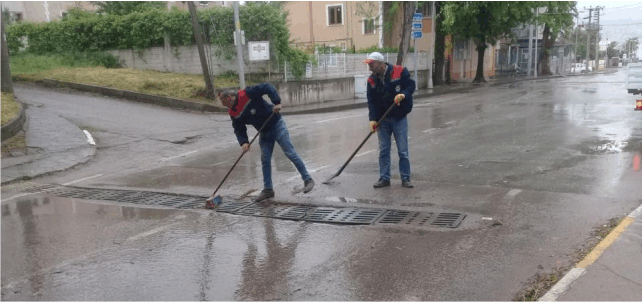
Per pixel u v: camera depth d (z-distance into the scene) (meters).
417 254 4.31
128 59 21.89
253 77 19.70
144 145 10.96
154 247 4.80
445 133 10.91
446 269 3.98
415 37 24.14
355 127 12.84
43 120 12.42
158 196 6.77
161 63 21.16
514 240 4.48
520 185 6.36
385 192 6.34
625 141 8.95
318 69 20.84
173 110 15.80
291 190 6.66
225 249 4.67
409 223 5.12
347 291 3.71
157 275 4.14
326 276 3.99
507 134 10.37
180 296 3.75
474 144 9.42
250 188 6.96
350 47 33.81
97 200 6.69
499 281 3.72
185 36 20.05
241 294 3.75
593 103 15.63
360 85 22.08
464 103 17.88
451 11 26.33
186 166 8.91
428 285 3.73
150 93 16.80
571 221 4.88
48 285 4.03
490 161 7.88
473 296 3.52
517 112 14.11
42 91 17.47
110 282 4.04
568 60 53.91
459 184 6.56
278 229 5.17
